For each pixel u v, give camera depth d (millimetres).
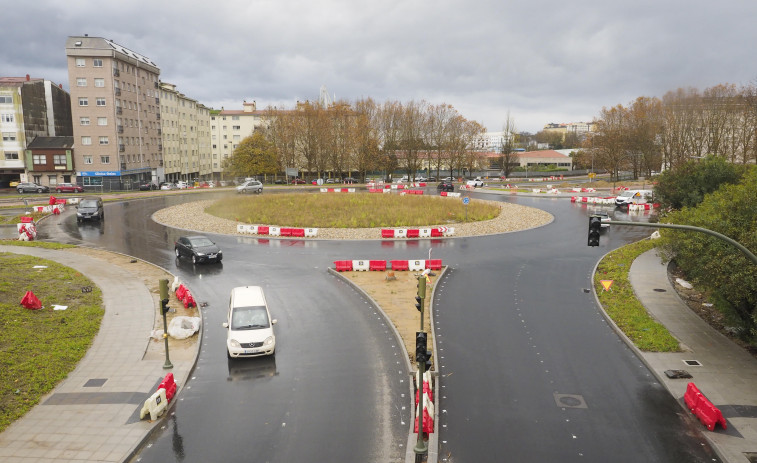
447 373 16906
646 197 56938
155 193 73000
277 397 15344
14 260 29406
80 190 72125
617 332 20422
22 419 13883
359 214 48781
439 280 27703
